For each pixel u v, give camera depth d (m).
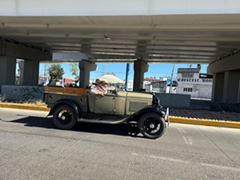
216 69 25.45
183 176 3.50
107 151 4.55
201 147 5.23
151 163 4.00
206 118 8.96
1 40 19.66
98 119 6.19
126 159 4.14
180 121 8.40
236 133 7.07
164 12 9.85
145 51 23.84
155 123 5.86
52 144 4.81
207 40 16.00
